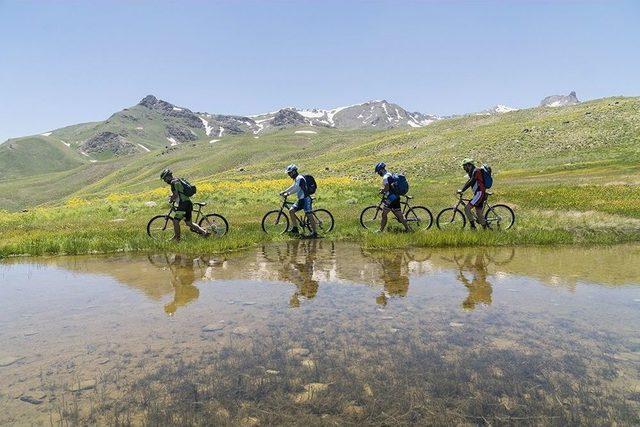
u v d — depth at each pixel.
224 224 14.80
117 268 10.20
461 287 7.78
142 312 6.66
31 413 3.82
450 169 58.16
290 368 4.58
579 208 17.47
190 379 4.38
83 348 5.26
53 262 11.22
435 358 4.77
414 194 29.83
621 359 4.69
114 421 3.66
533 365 4.56
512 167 55.47
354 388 4.13
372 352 4.96
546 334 5.43
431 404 3.83
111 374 4.54
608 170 42.91
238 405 3.87
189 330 5.81
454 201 23.02
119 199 35.75
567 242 12.27
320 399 3.94
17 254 12.48
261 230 15.43
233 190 35.97
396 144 113.31
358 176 61.28
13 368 4.73
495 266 9.49
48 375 4.55
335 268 9.67
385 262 10.20
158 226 17.55
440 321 5.98
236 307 6.83
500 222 14.23
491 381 4.23
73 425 3.62
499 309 6.46
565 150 59.59
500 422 3.55
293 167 14.20
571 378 4.27
